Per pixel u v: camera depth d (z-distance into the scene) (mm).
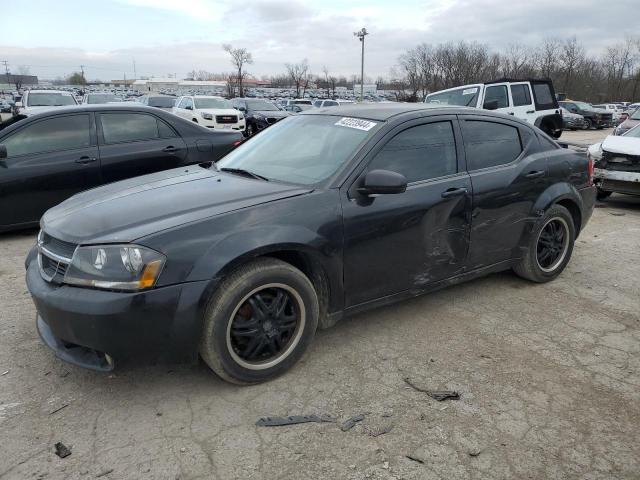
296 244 2910
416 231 3477
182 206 2924
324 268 3088
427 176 3605
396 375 3105
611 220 7387
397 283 3496
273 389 2943
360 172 3266
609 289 4559
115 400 2826
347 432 2588
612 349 3479
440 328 3732
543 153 4430
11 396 2846
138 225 2727
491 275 4859
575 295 4402
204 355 2789
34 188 5848
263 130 4367
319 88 85375
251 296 2850
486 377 3104
